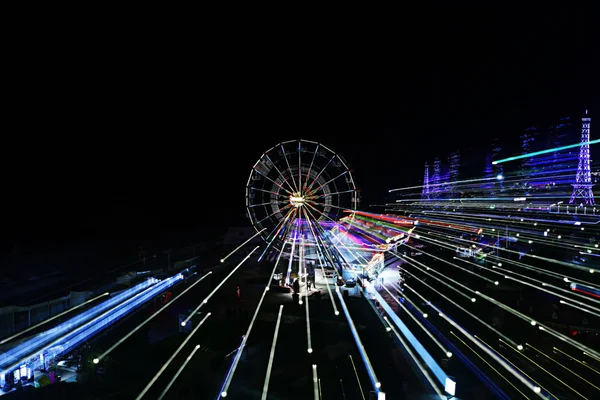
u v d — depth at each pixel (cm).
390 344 1677
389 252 3170
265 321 1939
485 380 1362
